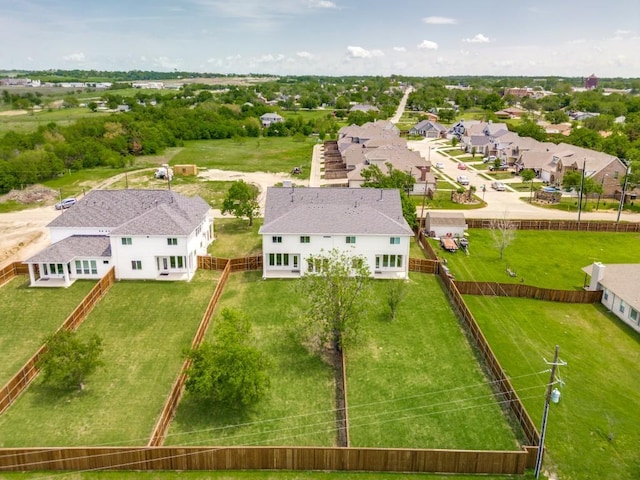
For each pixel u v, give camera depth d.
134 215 53.00
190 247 50.19
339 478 25.80
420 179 89.88
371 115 185.75
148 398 31.86
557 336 40.09
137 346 37.66
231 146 144.50
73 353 31.53
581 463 26.75
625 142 116.19
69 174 102.50
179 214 51.94
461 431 28.98
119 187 92.25
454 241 62.22
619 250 61.53
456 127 169.12
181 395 32.09
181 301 44.88
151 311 43.00
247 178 101.12
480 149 135.75
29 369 33.22
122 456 25.83
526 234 67.50
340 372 34.97
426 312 43.50
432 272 52.03
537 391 32.84
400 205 54.44
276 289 47.47
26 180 90.94
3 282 48.19
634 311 41.25
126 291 46.72
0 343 37.81
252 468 26.36
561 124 178.75
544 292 46.50
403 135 171.00
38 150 99.94
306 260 50.03
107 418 29.94
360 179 91.06
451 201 84.06
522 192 91.31
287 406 31.36
